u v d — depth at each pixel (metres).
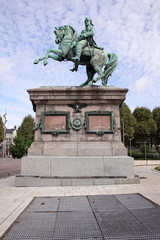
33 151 7.73
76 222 3.68
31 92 8.09
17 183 7.11
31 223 3.64
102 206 4.60
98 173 7.38
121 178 7.29
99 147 7.80
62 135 7.95
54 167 7.36
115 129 8.07
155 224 3.54
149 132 40.06
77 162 7.42
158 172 12.57
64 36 8.93
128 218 3.84
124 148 7.81
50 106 8.21
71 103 8.22
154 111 44.84
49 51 8.63
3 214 4.12
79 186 6.96
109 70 9.10
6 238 3.07
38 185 7.06
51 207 4.56
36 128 7.99
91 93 8.12
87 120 8.03
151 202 4.86
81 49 8.64
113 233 3.21
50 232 3.27
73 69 9.76
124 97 8.13
